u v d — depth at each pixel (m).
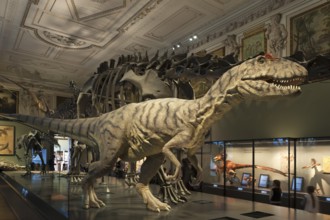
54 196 4.76
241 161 7.23
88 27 10.30
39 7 9.02
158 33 10.51
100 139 3.76
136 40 11.16
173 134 3.25
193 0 8.38
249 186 6.93
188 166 4.93
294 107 6.44
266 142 6.71
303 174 5.99
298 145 6.12
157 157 3.71
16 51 12.59
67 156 9.59
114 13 9.32
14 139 14.27
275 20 7.62
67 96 15.98
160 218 3.14
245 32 8.45
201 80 4.15
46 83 15.37
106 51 12.47
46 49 12.38
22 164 14.34
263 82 2.67
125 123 3.58
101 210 3.56
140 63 4.69
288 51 7.35
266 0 7.89
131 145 3.59
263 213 3.40
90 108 6.10
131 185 5.78
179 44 10.50
